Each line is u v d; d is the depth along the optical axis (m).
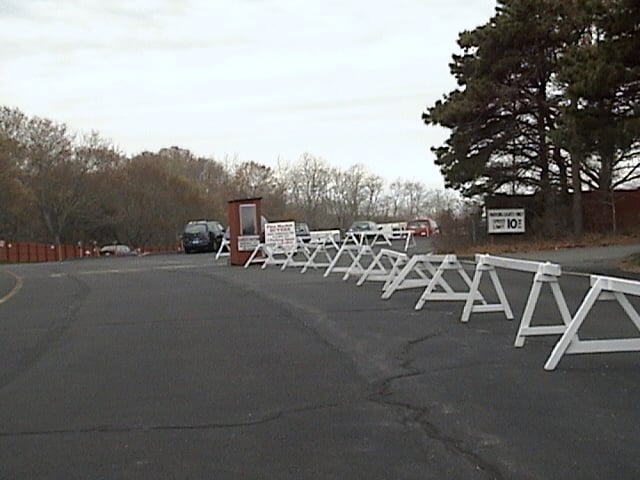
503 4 32.84
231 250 30.38
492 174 33.56
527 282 18.70
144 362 10.11
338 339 11.35
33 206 63.44
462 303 15.09
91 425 7.19
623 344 8.96
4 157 57.94
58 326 13.71
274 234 29.44
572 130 20.97
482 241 33.84
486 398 7.66
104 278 25.09
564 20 30.92
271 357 10.13
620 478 5.41
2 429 7.15
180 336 12.09
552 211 33.69
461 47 33.16
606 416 6.92
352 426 6.86
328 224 85.50
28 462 6.17
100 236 72.06
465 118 32.12
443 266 14.64
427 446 6.23
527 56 31.89
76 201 67.31
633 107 20.42
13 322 14.50
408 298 16.20
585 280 18.59
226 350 10.73
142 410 7.66
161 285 21.31
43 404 8.06
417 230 53.94
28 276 27.94
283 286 19.80
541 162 33.59
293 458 6.03
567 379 8.34
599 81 19.39
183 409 7.65
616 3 19.45
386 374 8.91
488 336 11.19
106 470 5.91
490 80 31.89
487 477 5.50
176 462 6.04
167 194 73.25
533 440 6.29
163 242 73.62
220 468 5.86
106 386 8.80
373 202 88.50
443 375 8.75
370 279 20.67
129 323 13.73
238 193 83.50
